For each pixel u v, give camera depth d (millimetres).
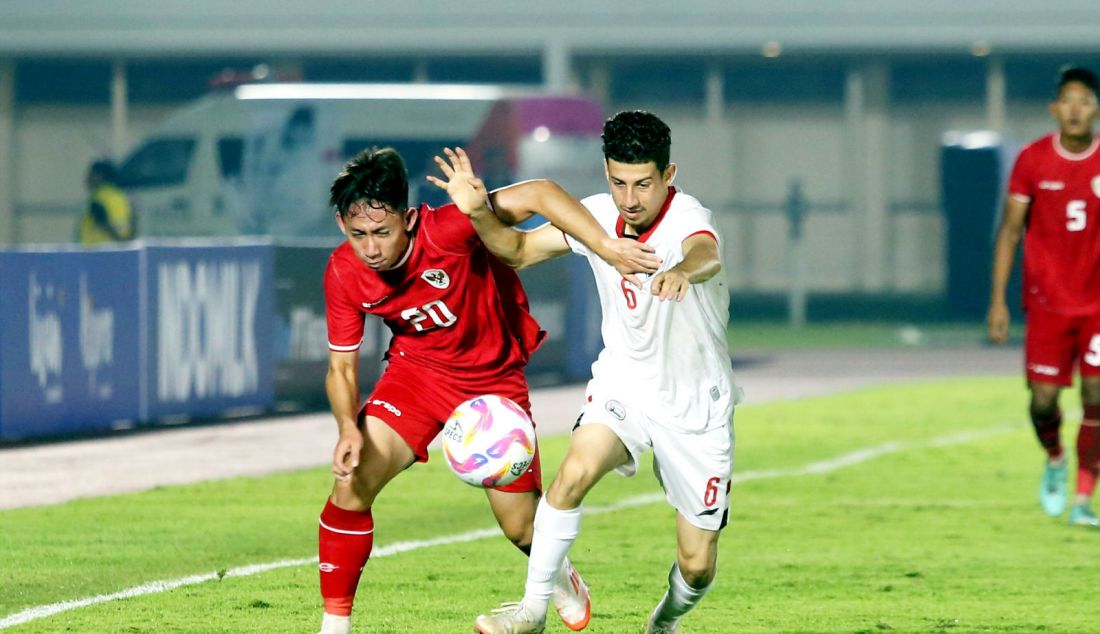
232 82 84688
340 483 21078
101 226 78875
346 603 21281
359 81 123250
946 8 117438
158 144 81750
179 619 24188
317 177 80750
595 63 124688
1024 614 25312
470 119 81438
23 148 125562
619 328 21266
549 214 20266
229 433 49094
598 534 32781
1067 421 54688
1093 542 32188
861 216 128125
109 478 39719
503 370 21922
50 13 120438
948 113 126250
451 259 20828
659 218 20812
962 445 48281
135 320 50344
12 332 45812
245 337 54906
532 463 21438
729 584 27688
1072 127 32750
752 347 87688
